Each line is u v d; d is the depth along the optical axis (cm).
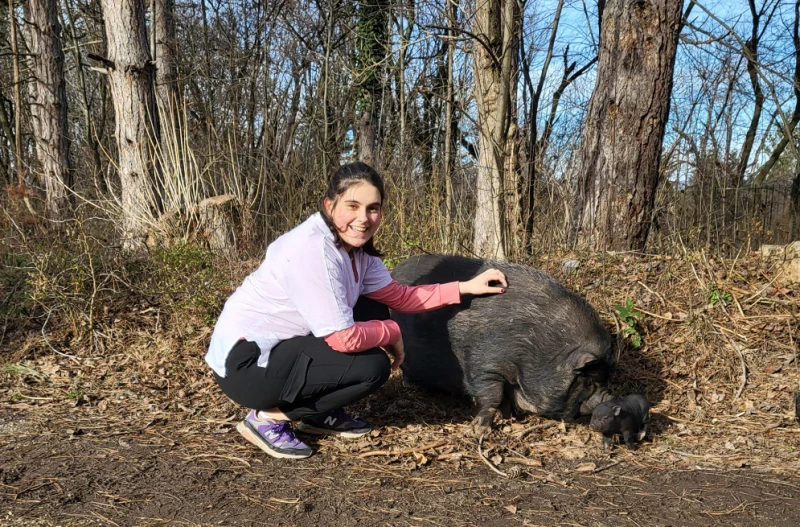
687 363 441
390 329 309
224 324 307
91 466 309
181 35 1558
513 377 352
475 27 646
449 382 382
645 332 471
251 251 749
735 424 374
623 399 343
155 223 709
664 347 456
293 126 1348
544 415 363
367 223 289
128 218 736
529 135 735
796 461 324
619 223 625
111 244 698
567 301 353
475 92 681
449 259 391
